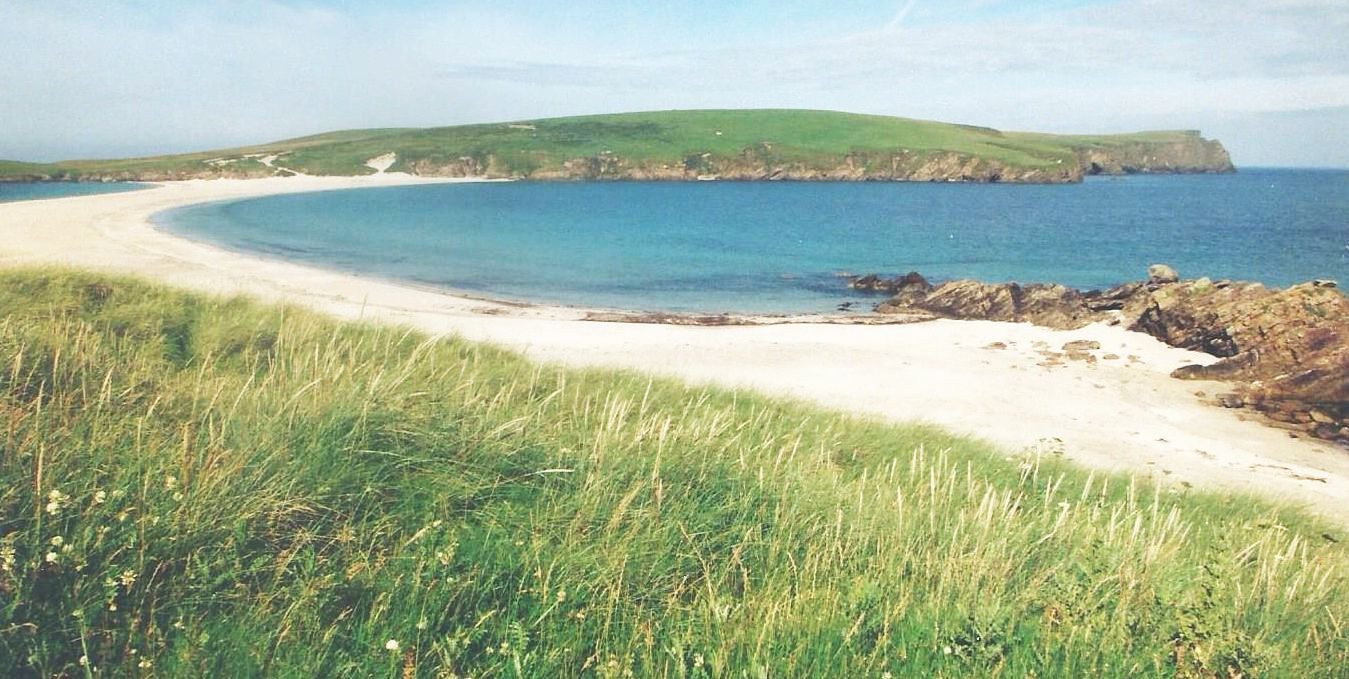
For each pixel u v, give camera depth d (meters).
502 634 3.25
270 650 2.96
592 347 22.28
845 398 17.92
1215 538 6.24
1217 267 48.19
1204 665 3.58
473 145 198.12
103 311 11.12
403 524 4.04
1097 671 3.55
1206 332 23.48
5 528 3.23
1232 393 19.19
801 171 181.12
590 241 60.06
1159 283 31.41
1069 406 18.41
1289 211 99.75
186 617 3.03
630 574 3.87
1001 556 4.71
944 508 5.85
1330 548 8.25
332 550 3.70
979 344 24.77
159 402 4.91
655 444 5.70
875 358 22.36
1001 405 18.22
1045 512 6.36
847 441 10.01
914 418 14.80
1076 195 133.38
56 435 3.96
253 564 3.32
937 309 32.50
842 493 5.78
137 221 60.47
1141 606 4.27
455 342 13.12
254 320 11.59
